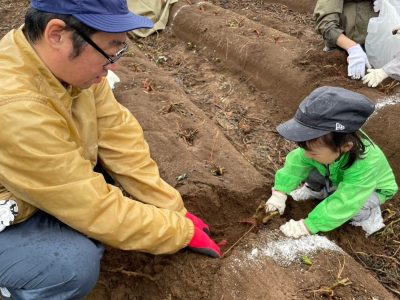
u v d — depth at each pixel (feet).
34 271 6.20
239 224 8.90
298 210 9.20
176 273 7.58
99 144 7.53
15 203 6.12
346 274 7.29
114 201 6.19
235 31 16.98
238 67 15.85
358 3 13.97
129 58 15.78
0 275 6.25
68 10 5.16
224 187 9.42
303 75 13.55
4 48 5.70
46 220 6.62
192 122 12.05
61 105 5.97
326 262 7.48
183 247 7.22
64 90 6.01
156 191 7.55
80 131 6.84
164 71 15.97
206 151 10.87
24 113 5.40
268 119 13.37
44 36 5.38
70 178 5.78
